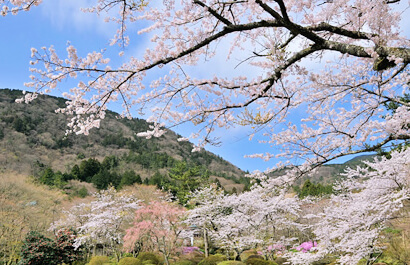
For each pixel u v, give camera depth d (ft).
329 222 21.70
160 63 9.15
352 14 8.32
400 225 24.67
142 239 46.24
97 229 45.85
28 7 7.76
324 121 13.41
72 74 9.26
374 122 12.07
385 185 18.39
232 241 38.37
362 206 18.69
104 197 54.24
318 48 8.38
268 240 39.01
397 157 18.04
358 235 19.15
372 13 7.79
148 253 42.16
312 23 9.43
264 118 10.57
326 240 21.67
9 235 44.27
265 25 8.05
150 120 11.51
